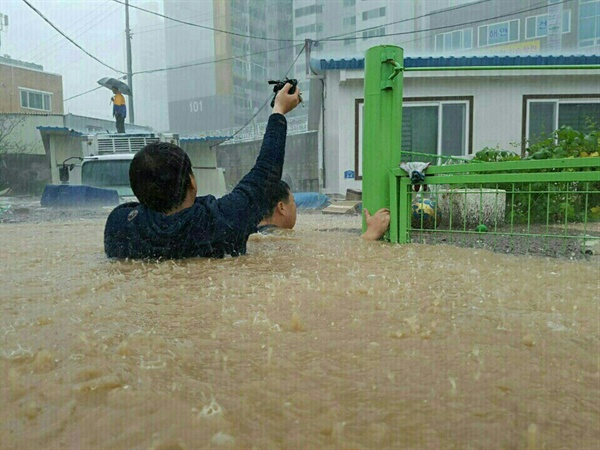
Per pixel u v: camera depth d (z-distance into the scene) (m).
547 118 9.08
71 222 5.61
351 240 3.07
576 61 8.77
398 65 2.94
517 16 18.27
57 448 0.68
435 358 0.98
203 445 0.68
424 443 0.68
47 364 0.95
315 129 15.68
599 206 3.94
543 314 1.29
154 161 2.16
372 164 3.13
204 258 2.28
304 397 0.82
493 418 0.75
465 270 1.95
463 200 3.44
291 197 3.70
